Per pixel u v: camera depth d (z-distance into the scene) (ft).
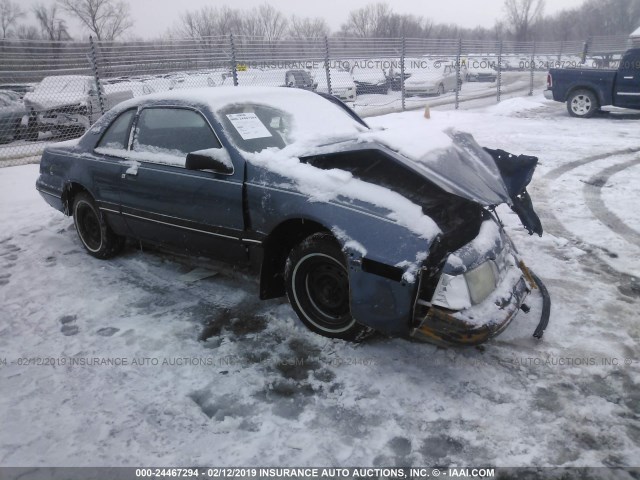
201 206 11.59
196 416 8.48
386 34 182.70
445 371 9.46
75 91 37.09
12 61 35.24
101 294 12.97
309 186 10.00
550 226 17.19
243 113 12.38
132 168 13.00
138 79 40.16
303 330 10.93
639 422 8.09
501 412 8.38
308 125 13.03
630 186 21.67
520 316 11.23
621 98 41.65
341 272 9.92
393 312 8.90
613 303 11.82
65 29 143.43
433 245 8.87
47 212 20.67
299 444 7.84
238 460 7.56
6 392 9.21
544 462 7.38
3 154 34.42
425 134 11.46
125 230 14.17
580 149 29.89
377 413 8.44
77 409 8.72
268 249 10.80
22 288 13.51
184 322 11.46
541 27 237.04
